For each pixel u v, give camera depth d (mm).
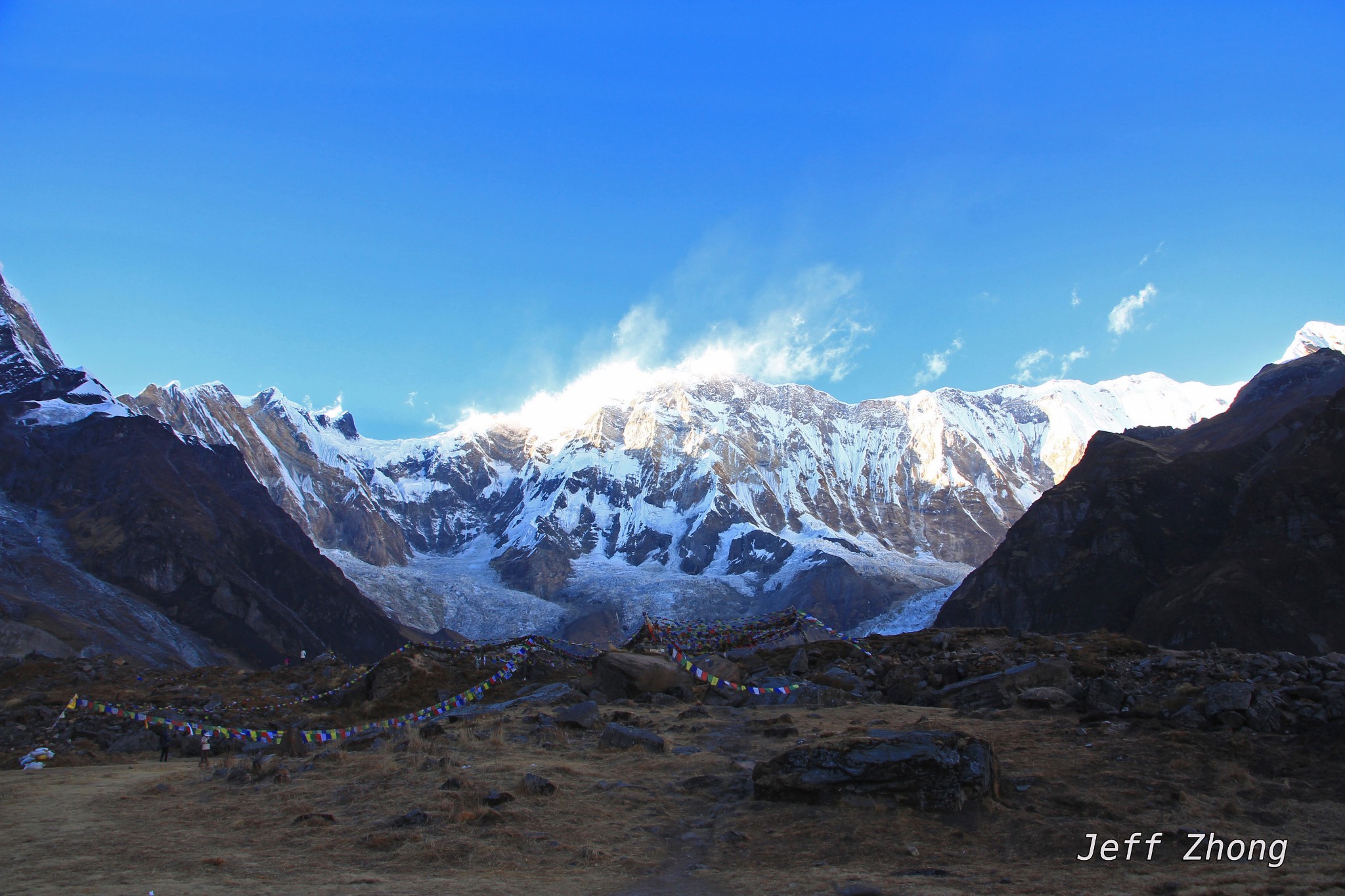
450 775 21516
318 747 27578
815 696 31969
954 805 17719
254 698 41750
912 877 14766
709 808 19250
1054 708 26641
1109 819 17328
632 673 33656
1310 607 125438
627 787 20453
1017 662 32594
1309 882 14117
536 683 39125
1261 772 19578
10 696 42562
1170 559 165875
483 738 26062
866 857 15852
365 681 41188
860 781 18375
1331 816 17250
